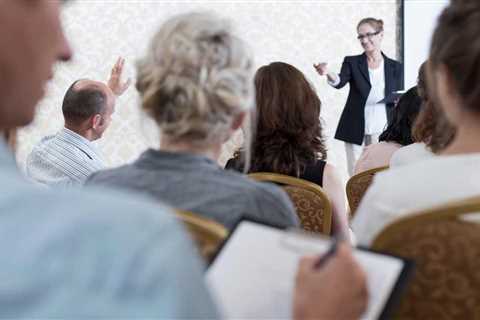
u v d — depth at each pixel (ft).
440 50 3.15
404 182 3.25
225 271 2.87
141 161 3.84
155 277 1.18
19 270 1.18
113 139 19.24
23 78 1.69
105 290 1.16
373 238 3.15
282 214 3.71
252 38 19.95
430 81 3.41
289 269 2.78
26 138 18.58
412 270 2.66
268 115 6.66
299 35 20.11
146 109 3.76
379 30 18.70
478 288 2.92
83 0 18.99
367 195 3.43
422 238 2.99
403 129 8.41
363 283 2.38
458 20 3.07
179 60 3.62
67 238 1.20
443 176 3.14
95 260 1.18
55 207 1.26
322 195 6.18
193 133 3.75
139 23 19.36
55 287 1.17
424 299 3.02
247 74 3.76
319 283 2.35
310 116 6.73
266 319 2.73
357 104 18.84
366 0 20.30
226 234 3.19
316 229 6.31
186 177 3.66
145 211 1.27
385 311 2.57
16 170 1.46
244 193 3.61
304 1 20.02
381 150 8.57
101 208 1.26
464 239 2.91
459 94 3.10
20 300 1.16
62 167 8.61
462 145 3.24
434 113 6.03
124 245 1.20
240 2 19.77
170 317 1.17
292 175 6.71
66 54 1.84
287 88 6.68
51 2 1.76
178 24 3.79
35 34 1.69
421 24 20.36
